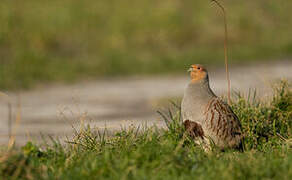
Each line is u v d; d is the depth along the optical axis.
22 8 33.84
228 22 36.28
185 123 10.66
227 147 10.51
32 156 9.72
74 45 31.00
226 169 8.24
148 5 36.81
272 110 12.34
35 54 27.36
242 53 32.22
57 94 21.91
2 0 33.91
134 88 23.39
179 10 36.69
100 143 10.69
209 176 8.11
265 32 36.78
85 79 25.75
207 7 37.66
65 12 34.25
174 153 8.77
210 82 23.77
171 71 28.17
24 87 23.20
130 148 10.06
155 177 8.09
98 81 25.42
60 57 28.83
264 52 32.94
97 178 8.13
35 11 33.66
